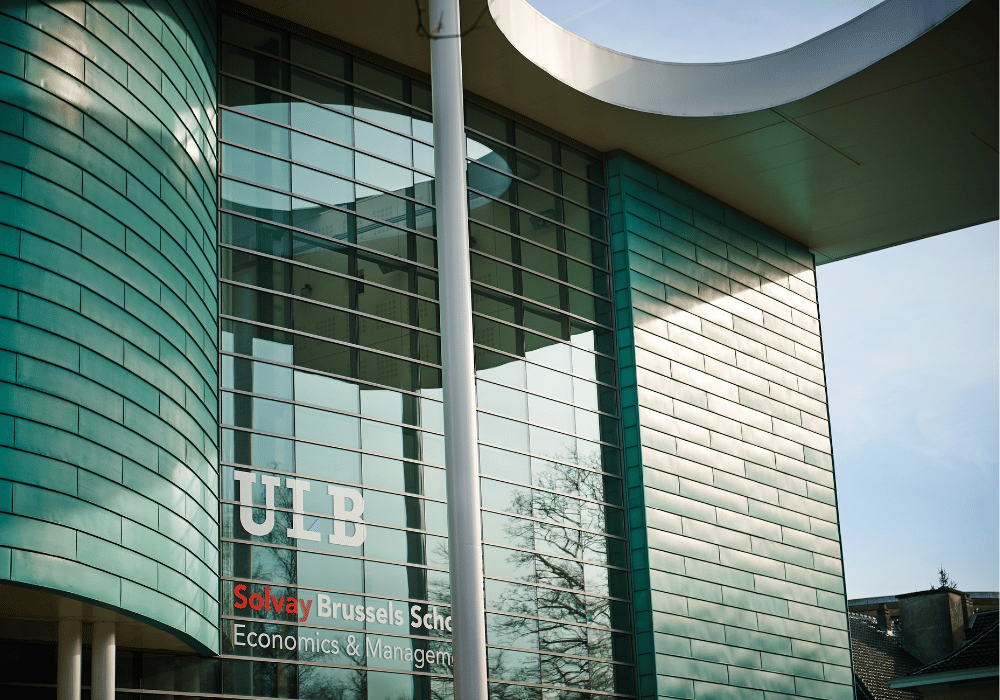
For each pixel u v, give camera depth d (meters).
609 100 27.27
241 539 20.09
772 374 32.22
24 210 14.56
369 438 22.53
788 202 32.44
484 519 24.36
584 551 26.03
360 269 23.44
